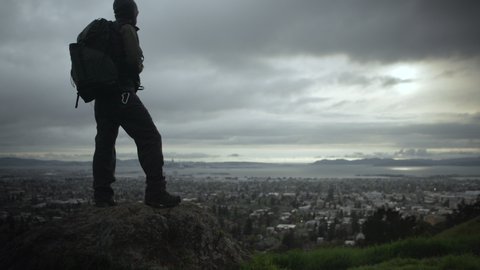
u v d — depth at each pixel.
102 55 4.25
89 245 4.12
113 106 4.52
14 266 4.01
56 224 4.48
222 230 5.11
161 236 4.37
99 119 4.82
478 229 13.62
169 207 4.71
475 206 26.19
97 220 4.45
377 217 16.70
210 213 5.18
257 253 5.62
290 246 24.58
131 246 4.16
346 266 7.46
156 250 4.25
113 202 5.03
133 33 4.41
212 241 4.77
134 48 4.37
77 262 3.88
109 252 4.05
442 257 7.64
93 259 3.91
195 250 4.54
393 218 16.55
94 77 4.21
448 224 26.23
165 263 4.20
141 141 4.58
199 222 4.77
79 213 4.75
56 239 4.18
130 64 4.40
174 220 4.58
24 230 4.57
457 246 8.38
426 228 17.36
